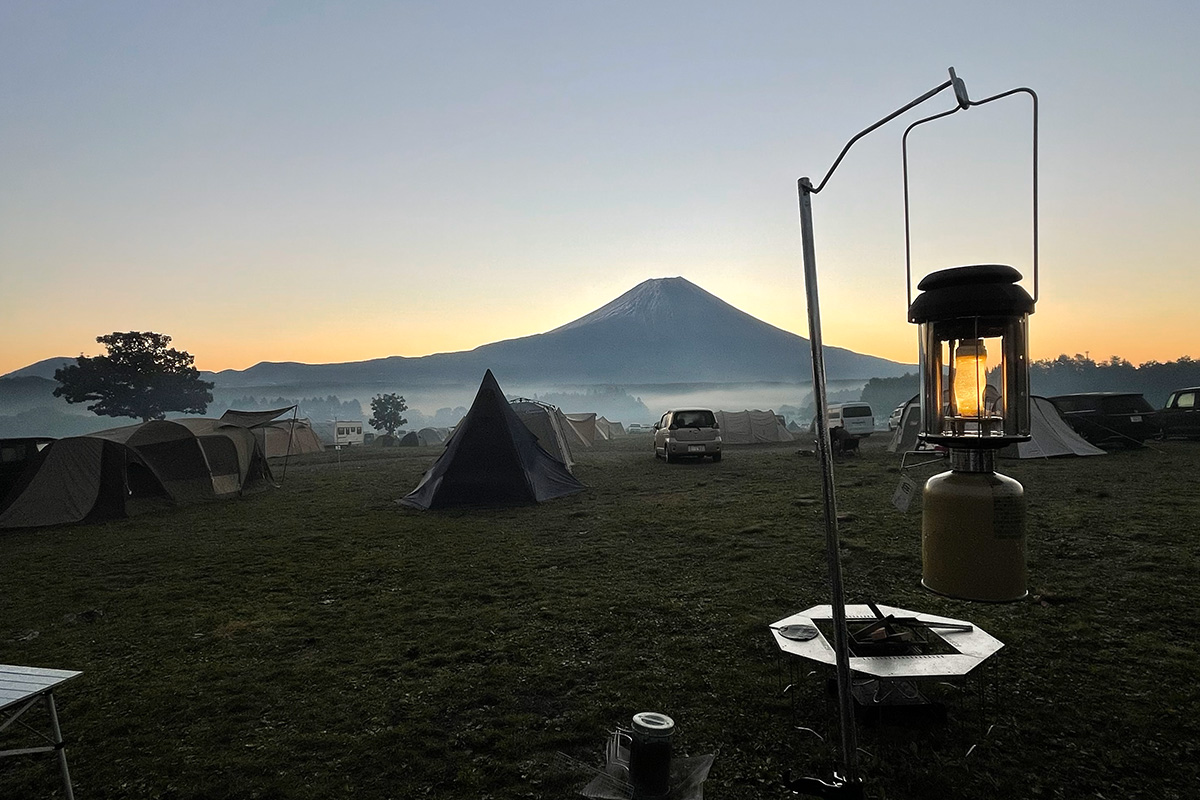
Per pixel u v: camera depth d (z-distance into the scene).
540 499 13.51
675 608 6.20
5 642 6.09
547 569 7.96
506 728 4.04
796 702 4.18
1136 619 5.41
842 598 2.18
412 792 3.40
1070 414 19.89
